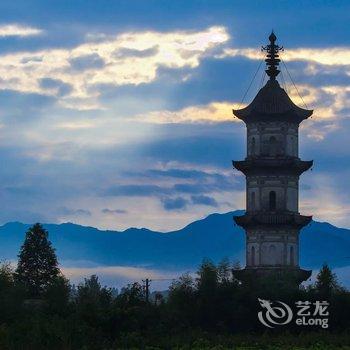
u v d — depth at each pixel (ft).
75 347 610.65
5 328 574.56
